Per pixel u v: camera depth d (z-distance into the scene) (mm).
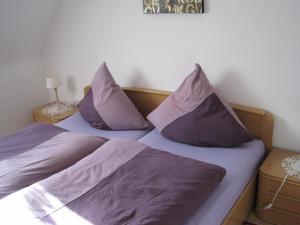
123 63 2758
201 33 2193
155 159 1699
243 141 1988
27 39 3143
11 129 3375
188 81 2158
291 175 1789
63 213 1323
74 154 1935
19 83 3328
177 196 1374
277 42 1911
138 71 2674
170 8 2244
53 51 3340
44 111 3250
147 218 1244
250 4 1931
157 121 2246
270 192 1876
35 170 1765
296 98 1955
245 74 2102
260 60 2010
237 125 1984
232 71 2150
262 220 1986
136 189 1454
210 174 1544
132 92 2678
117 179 1550
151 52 2520
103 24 2744
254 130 2148
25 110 3465
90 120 2537
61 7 3010
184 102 2135
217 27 2107
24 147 2053
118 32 2668
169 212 1287
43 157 1884
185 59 2346
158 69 2533
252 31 1979
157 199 1364
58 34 3186
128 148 1833
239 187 1736
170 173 1557
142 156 1744
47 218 1300
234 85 2174
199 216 1396
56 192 1472
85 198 1420
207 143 2010
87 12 2814
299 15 1789
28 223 1277
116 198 1402
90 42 2936
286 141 2090
